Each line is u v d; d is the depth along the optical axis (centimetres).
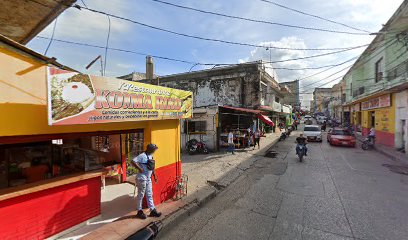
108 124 465
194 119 1438
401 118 1335
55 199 402
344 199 612
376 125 1761
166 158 594
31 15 531
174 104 581
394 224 472
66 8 502
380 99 1656
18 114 321
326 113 5759
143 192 490
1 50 301
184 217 523
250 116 1745
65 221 417
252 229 463
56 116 313
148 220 477
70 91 331
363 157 1225
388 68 1462
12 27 591
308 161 1127
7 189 350
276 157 1238
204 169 938
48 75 303
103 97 382
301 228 462
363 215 515
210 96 2059
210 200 629
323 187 717
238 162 1084
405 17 1078
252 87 1888
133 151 852
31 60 335
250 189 713
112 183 742
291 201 606
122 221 471
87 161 475
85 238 406
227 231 458
